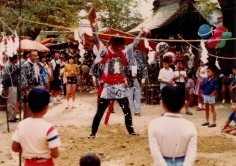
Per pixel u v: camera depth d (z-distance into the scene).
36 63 11.29
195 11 17.52
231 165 7.35
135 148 8.56
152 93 16.56
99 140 9.42
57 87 16.28
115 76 9.45
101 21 29.00
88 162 3.62
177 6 18.59
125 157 7.88
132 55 10.94
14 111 12.40
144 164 7.36
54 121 12.59
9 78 12.05
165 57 12.63
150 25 18.70
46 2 20.45
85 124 11.97
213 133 10.27
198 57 18.00
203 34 11.28
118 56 9.42
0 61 9.98
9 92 12.16
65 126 11.50
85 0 23.83
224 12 19.58
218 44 11.27
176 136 4.05
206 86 11.29
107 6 27.56
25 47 13.43
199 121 12.35
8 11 17.89
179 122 4.10
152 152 4.03
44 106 4.29
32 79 10.75
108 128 10.91
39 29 22.70
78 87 23.12
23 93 10.72
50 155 4.29
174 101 4.11
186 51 18.42
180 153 4.07
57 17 21.33
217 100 17.56
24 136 4.25
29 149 4.23
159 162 3.98
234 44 19.58
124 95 9.61
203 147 8.69
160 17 19.06
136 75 13.05
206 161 7.53
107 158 7.88
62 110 14.55
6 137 10.02
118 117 13.24
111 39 9.40
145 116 13.46
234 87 15.57
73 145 8.98
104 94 9.49
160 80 12.63
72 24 22.23
